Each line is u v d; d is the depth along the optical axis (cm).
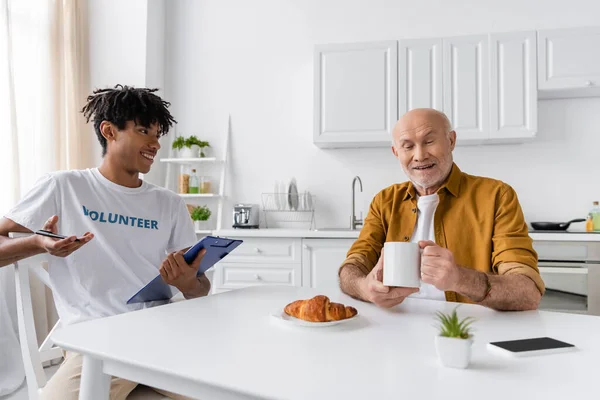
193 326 82
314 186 339
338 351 67
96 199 146
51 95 289
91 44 335
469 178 146
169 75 363
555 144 305
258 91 350
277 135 346
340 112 300
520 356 64
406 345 71
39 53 284
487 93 284
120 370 68
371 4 335
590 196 300
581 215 301
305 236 277
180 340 73
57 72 295
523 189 309
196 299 111
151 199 156
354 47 299
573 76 275
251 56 353
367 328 82
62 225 141
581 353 66
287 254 281
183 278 126
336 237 273
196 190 344
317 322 80
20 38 275
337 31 340
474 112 285
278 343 71
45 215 139
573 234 245
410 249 93
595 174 300
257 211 335
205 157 351
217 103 356
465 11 322
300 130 343
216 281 288
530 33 280
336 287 273
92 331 79
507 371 58
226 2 358
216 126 355
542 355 65
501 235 128
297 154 343
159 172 351
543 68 278
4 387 201
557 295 245
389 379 55
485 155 314
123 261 143
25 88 276
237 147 352
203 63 359
